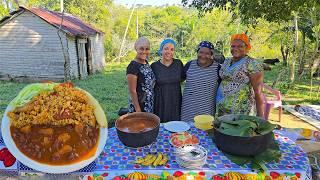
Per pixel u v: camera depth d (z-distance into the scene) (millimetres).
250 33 14844
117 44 23688
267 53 15672
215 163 1865
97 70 14773
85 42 12852
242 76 2730
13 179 1799
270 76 12242
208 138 2248
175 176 1770
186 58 22359
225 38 19703
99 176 1768
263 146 1855
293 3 5258
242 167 1819
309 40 11859
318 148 3064
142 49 2969
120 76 13148
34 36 11461
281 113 5660
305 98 7855
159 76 3061
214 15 22234
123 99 8148
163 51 3031
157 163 1847
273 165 1851
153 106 3102
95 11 26406
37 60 11688
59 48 11398
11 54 11766
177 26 30344
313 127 5270
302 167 1842
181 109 3217
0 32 11586
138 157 1947
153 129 2051
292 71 9789
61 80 11695
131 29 28375
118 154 1987
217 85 3111
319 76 11555
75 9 24953
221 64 3152
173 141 2127
